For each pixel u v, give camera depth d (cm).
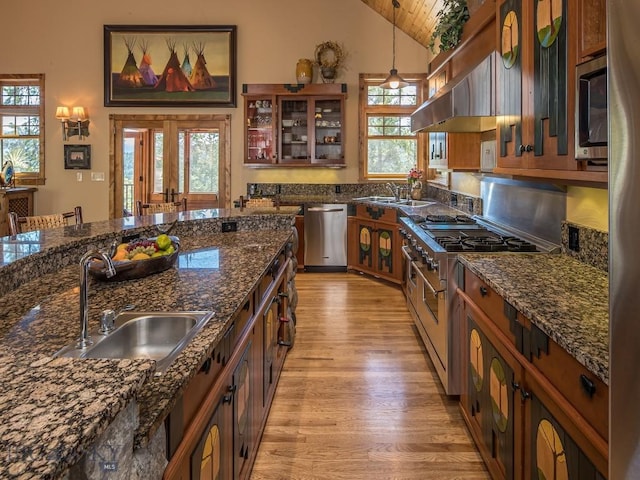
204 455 121
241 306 159
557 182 202
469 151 385
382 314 426
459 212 446
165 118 631
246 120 613
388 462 208
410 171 612
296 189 649
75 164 636
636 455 74
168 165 638
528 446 146
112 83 625
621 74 76
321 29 627
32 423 59
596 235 197
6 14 627
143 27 619
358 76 630
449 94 280
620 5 76
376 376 296
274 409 254
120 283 186
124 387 69
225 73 624
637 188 73
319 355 329
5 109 641
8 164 607
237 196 641
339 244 603
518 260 217
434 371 302
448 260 248
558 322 128
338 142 625
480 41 308
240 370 169
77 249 218
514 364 157
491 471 187
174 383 98
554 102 166
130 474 74
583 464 110
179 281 189
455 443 222
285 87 599
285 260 313
